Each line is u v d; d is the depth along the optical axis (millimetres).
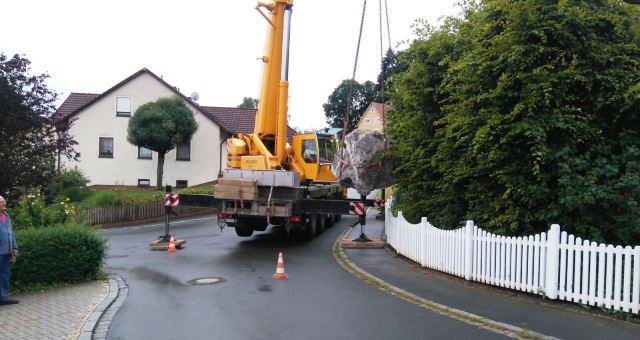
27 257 8508
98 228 11180
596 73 7648
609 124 7961
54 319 6785
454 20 11547
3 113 9570
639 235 7301
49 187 11180
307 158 15805
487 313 6781
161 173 27266
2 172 9531
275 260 11367
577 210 7609
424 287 8344
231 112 35625
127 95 31250
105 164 31219
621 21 8008
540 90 7566
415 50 11805
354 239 13492
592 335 5852
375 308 7184
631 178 7043
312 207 13125
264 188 13008
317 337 5945
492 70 8242
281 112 13617
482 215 8875
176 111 26812
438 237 9562
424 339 5828
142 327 6449
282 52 13664
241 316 6875
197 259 11594
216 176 31875
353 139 12289
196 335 6098
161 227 19219
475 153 8391
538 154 7273
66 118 11047
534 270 7414
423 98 11367
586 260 6812
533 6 7906
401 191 13641
